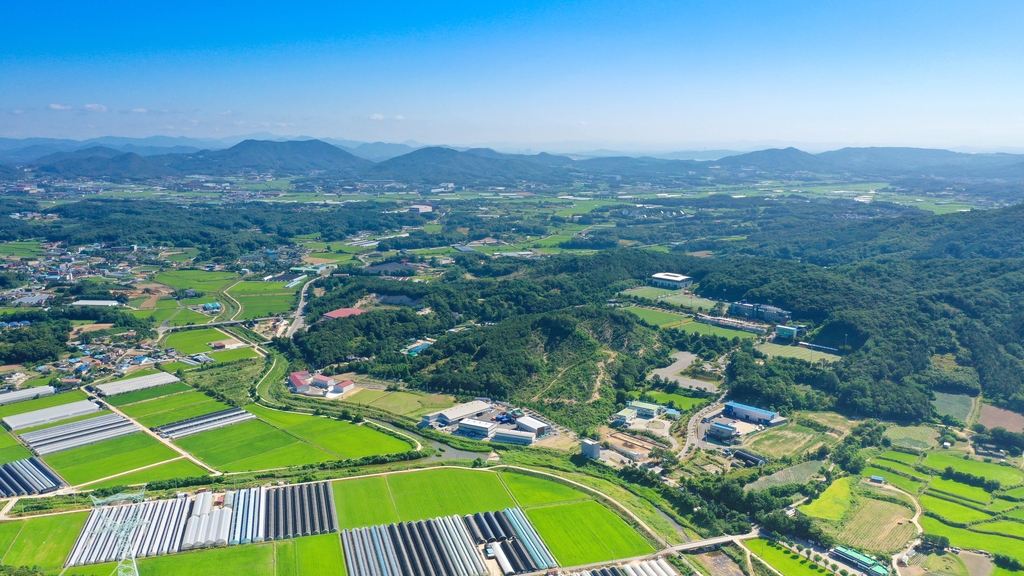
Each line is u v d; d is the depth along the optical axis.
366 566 158.12
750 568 163.00
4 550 160.25
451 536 171.25
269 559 160.50
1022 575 160.88
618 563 163.12
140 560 158.50
